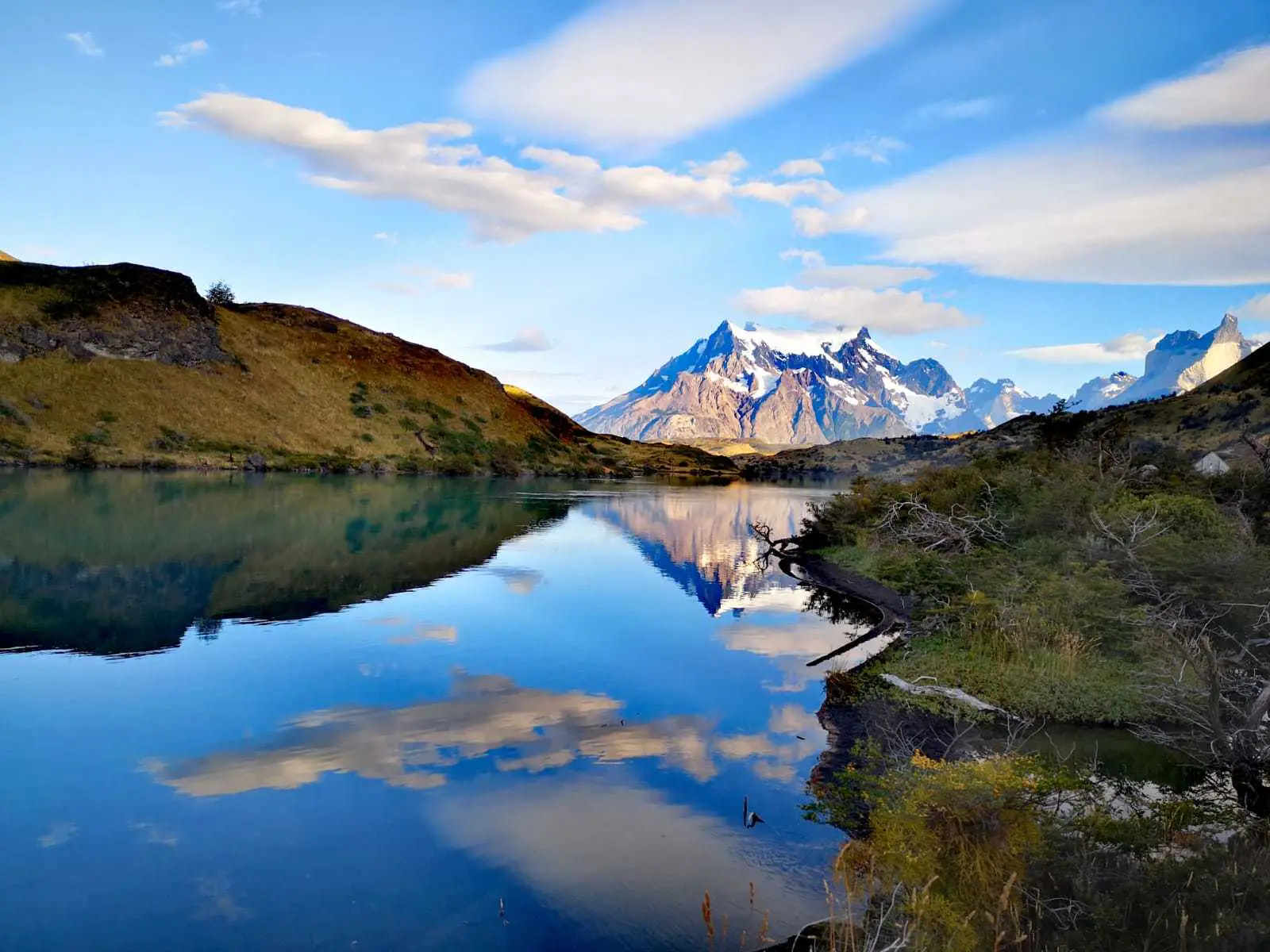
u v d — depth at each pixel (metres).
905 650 17.66
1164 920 5.70
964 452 131.00
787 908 7.66
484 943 7.05
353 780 10.67
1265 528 22.30
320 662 16.64
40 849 8.62
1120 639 16.22
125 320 90.81
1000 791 6.91
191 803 9.84
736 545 43.31
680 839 9.09
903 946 6.02
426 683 15.45
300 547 33.59
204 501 50.22
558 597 25.59
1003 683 14.62
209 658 16.73
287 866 8.37
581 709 14.06
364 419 109.44
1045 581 18.97
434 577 28.28
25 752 11.43
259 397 98.94
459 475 107.31
